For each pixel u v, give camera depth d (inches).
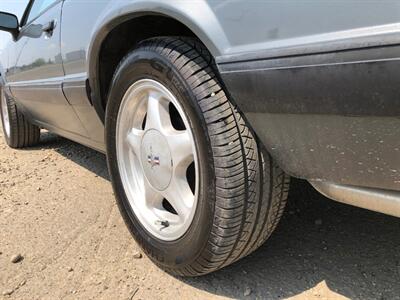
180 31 71.0
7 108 163.3
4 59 151.4
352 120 43.7
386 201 47.1
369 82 40.8
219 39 52.6
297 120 48.3
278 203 61.2
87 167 134.1
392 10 39.4
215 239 58.9
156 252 69.9
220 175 56.5
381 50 39.6
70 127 107.0
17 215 99.0
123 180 77.2
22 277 73.7
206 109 56.7
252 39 49.8
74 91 88.2
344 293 64.3
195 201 61.6
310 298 63.6
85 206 101.0
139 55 66.4
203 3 53.9
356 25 41.5
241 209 57.4
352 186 49.4
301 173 53.1
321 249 75.5
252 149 56.8
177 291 66.8
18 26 130.5
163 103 67.2
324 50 43.1
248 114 53.2
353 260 72.1
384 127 42.1
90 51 75.7
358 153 45.6
